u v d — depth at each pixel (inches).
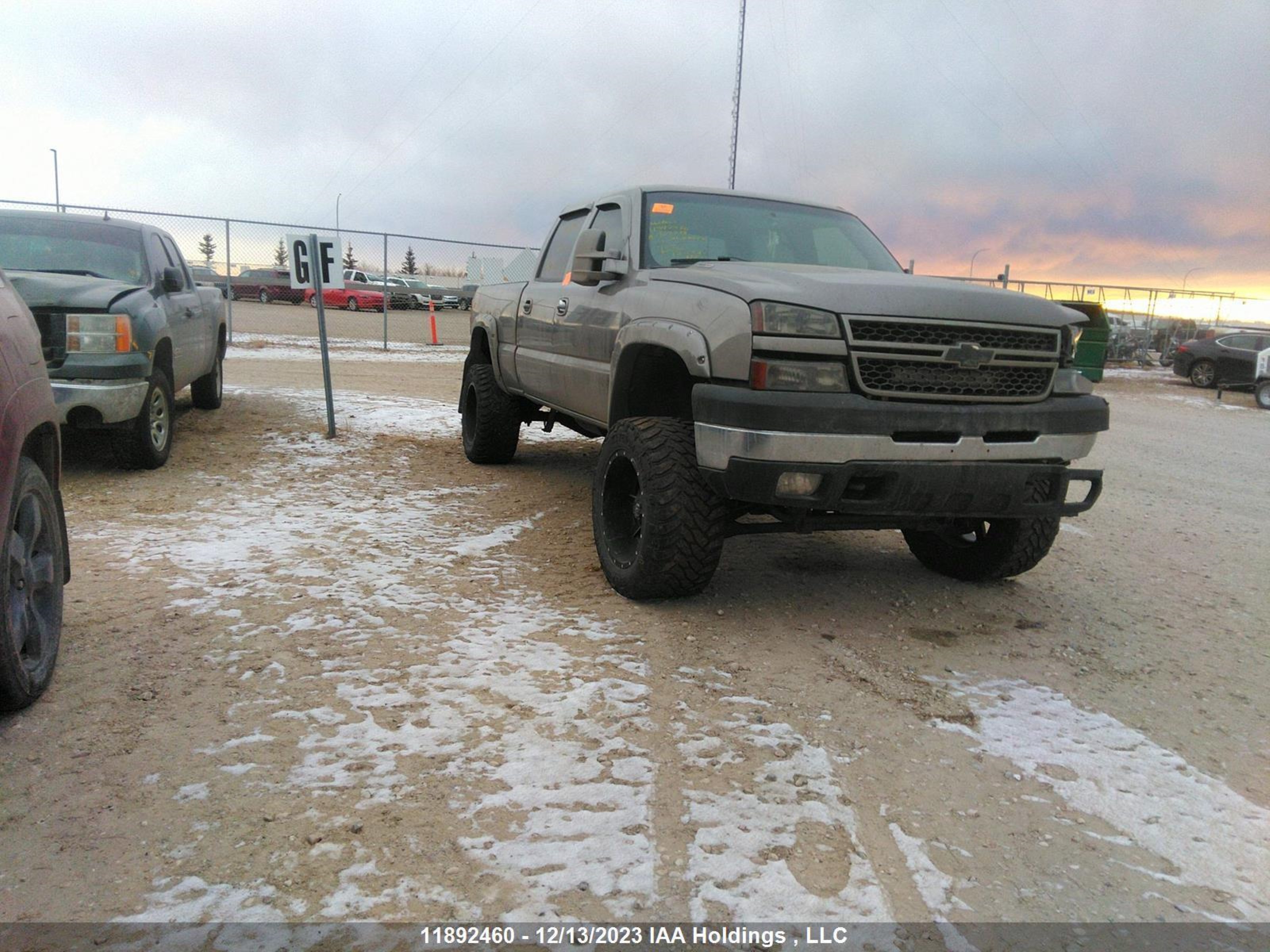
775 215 212.4
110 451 297.0
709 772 109.7
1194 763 119.6
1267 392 771.4
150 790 100.7
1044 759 118.0
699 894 87.3
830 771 111.8
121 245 292.4
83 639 140.1
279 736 113.3
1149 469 395.5
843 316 140.8
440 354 773.3
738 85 868.6
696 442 149.3
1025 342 151.7
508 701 125.5
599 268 193.6
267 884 86.0
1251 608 190.9
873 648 153.9
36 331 130.6
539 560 196.1
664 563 157.8
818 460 139.6
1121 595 194.9
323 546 197.9
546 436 374.0
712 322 149.6
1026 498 151.1
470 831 95.5
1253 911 90.0
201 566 178.9
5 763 104.9
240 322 943.0
